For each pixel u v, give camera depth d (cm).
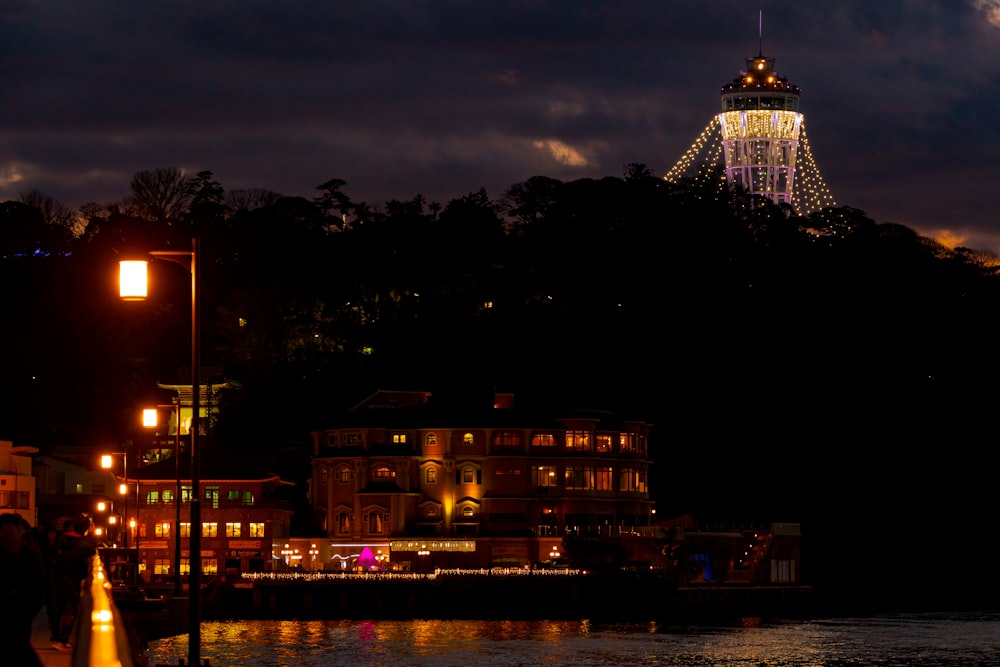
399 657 14950
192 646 7400
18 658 4428
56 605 5922
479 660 14788
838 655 15638
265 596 19925
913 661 15175
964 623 19638
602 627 18788
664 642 16825
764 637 17525
